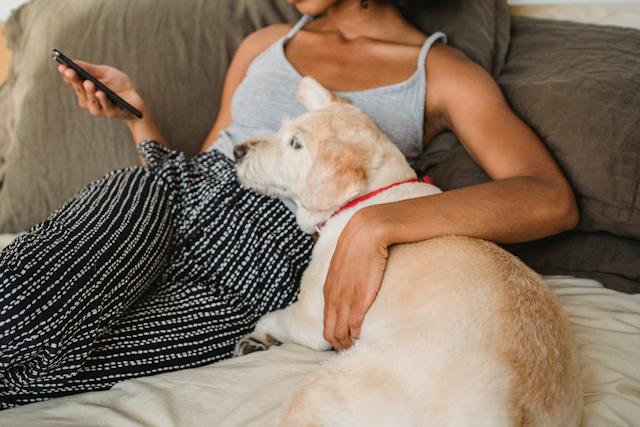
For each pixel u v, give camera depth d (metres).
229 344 1.21
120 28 2.01
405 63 1.55
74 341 1.01
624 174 1.22
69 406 0.96
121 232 1.14
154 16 2.01
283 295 1.31
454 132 1.49
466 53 1.67
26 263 0.98
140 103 1.71
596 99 1.30
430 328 0.93
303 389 0.93
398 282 1.05
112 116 1.65
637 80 1.32
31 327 0.94
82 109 1.92
